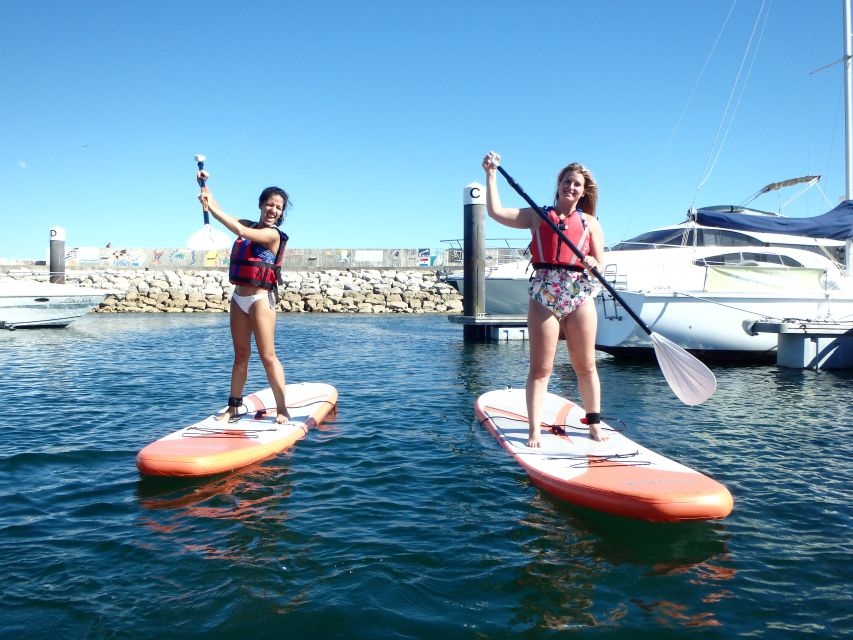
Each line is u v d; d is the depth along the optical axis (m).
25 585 2.61
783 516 3.42
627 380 8.27
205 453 4.10
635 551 2.97
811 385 7.85
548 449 4.12
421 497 3.68
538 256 4.01
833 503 3.62
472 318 14.23
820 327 9.12
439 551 2.95
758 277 9.62
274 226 4.61
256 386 7.81
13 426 5.51
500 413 5.27
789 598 2.55
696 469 4.27
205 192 4.17
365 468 4.22
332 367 9.69
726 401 6.76
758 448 4.82
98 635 2.26
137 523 3.28
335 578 2.68
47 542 3.04
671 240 12.58
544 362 4.10
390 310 28.48
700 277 10.62
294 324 20.47
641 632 2.31
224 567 2.77
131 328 18.19
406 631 2.30
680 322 9.55
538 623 2.36
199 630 2.29
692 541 3.08
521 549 2.98
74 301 18.05
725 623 2.37
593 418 4.31
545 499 3.63
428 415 5.96
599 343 10.53
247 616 2.38
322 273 32.22
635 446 4.15
